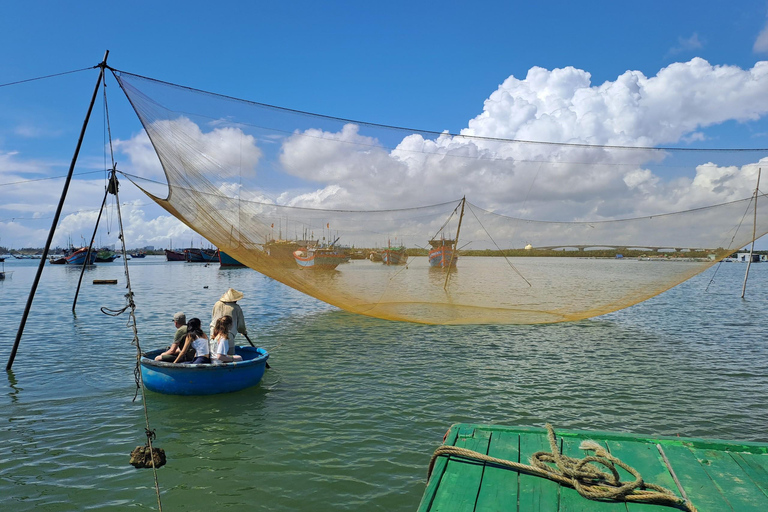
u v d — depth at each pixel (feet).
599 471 13.39
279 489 20.81
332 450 24.59
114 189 27.66
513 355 45.78
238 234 37.99
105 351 46.50
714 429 27.61
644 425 28.14
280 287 128.77
